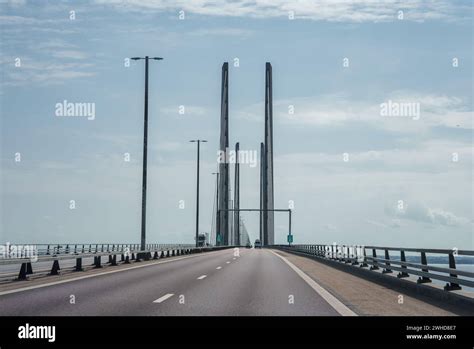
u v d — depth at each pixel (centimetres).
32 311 1869
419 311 1953
